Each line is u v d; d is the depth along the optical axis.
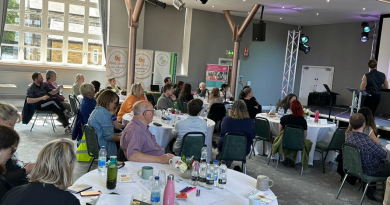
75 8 10.23
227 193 2.35
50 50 10.10
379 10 9.51
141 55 10.14
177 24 11.56
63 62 10.29
